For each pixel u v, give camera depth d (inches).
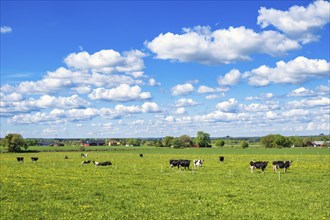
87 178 1932.8
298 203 1250.0
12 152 6540.4
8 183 1676.9
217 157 4392.2
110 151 6776.6
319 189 1593.3
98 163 3014.3
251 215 1066.7
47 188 1541.6
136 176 2063.2
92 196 1357.0
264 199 1326.3
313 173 2277.3
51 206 1165.7
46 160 3887.8
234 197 1362.0
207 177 2027.6
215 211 1117.7
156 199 1302.9
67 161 3688.5
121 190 1505.9
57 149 7618.1
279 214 1080.8
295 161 3417.8
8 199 1268.5
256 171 2439.7
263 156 4485.7
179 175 2137.1
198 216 1053.8
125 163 3312.0
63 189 1509.6
